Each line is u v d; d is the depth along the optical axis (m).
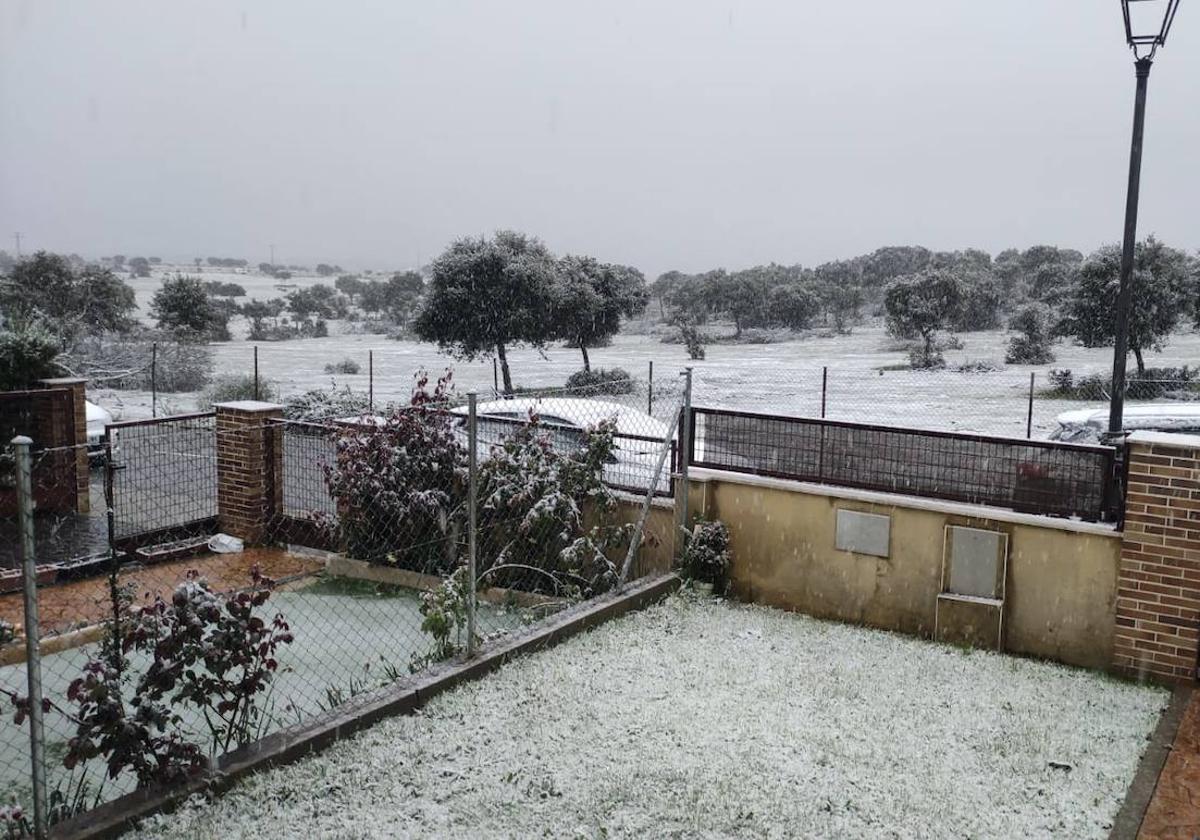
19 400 10.23
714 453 8.35
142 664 6.61
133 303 42.00
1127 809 4.78
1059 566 6.91
